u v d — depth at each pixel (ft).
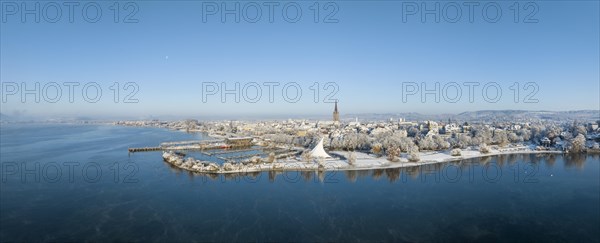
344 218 538.88
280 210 573.74
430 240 464.65
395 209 580.30
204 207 586.45
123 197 639.35
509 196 653.30
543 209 579.48
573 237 470.39
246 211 568.00
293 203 611.06
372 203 612.70
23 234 473.26
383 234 481.05
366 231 490.90
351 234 481.05
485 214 556.10
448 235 479.00
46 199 623.36
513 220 531.09
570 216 546.67
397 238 469.16
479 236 474.90
